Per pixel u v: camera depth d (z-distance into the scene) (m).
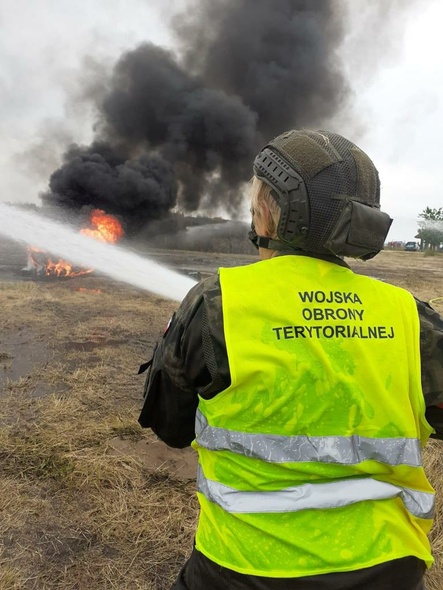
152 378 1.17
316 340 1.00
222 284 1.04
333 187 1.04
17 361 5.06
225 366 1.00
